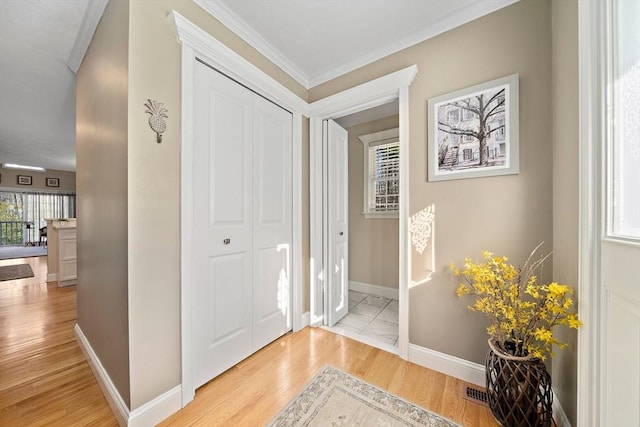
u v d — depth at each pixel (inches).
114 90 50.4
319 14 63.0
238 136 68.2
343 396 56.2
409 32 68.9
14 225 307.7
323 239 95.4
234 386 59.5
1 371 64.7
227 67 62.4
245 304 70.6
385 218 127.8
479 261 59.6
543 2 52.9
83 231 73.2
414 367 67.1
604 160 36.1
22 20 64.8
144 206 47.3
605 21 35.9
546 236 52.3
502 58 57.2
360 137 133.5
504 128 56.5
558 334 48.5
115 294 50.3
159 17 49.8
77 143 81.3
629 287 30.7
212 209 61.2
